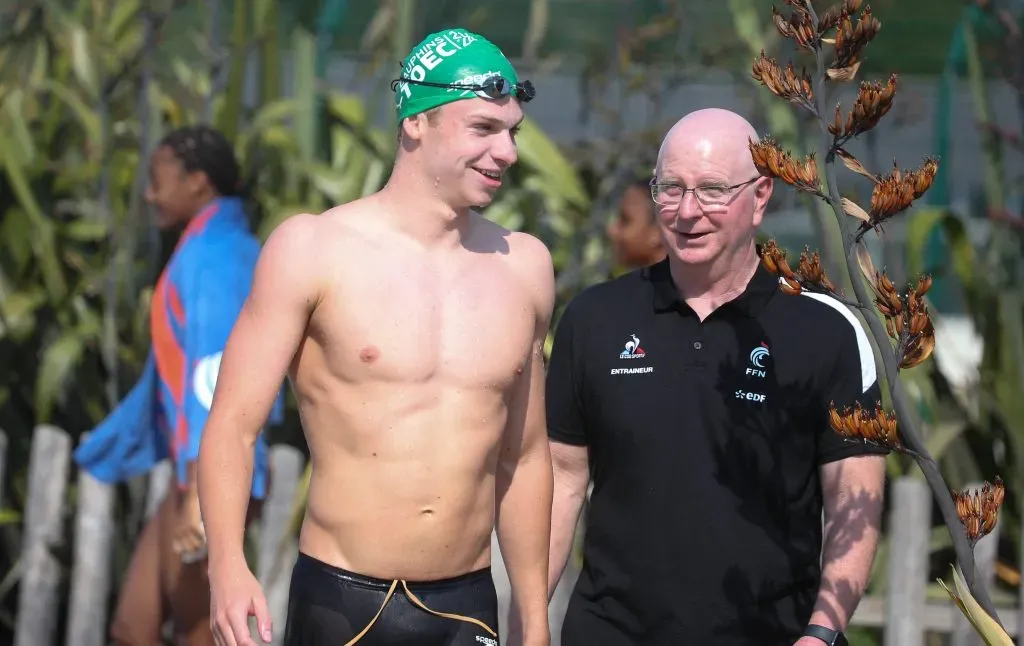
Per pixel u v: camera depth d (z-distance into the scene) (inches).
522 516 379.2
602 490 418.0
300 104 761.0
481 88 340.5
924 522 569.9
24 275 733.3
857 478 398.9
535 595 382.6
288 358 343.9
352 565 347.6
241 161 740.0
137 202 717.3
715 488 400.8
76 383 724.0
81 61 743.1
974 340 714.8
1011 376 655.1
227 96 751.1
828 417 401.4
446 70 342.0
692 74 833.5
